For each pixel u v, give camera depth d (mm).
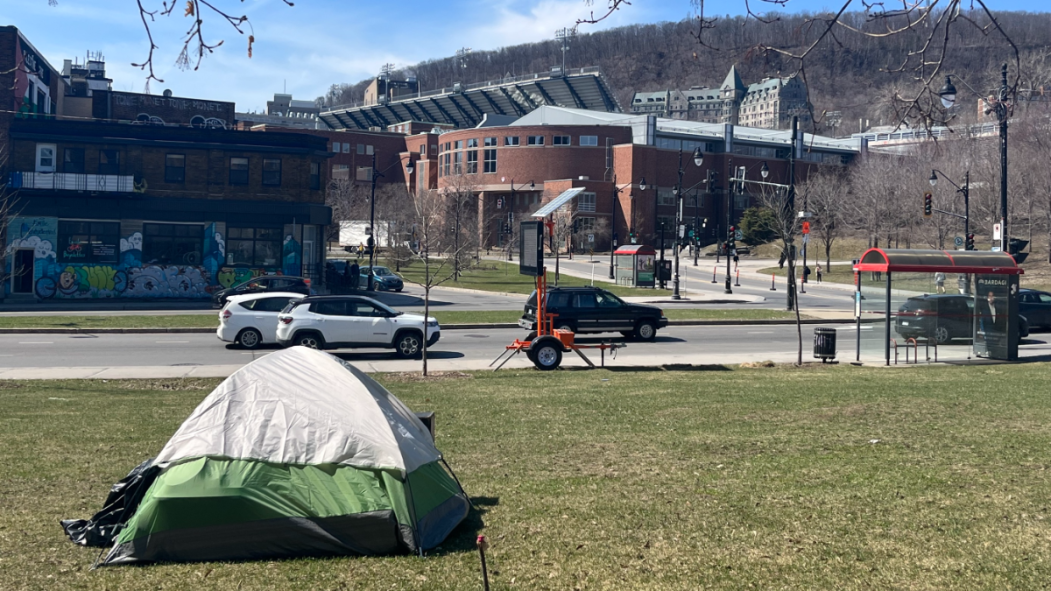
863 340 22000
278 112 179375
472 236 68938
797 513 7207
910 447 9836
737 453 9703
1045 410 12375
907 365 19594
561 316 25031
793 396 14109
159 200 41969
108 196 40750
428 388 15562
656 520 7082
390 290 49344
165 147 42375
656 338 26406
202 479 6426
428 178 121875
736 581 5742
